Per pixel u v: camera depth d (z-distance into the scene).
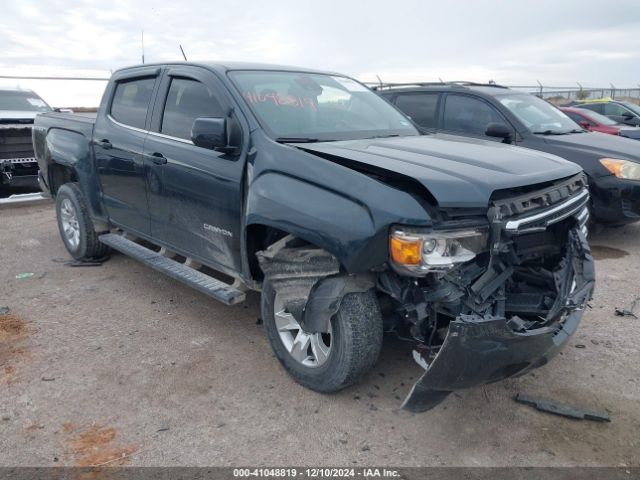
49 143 6.01
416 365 3.76
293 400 3.38
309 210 3.08
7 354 3.94
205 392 3.47
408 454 2.90
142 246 5.07
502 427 3.13
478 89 7.49
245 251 3.61
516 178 3.03
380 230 2.79
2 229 7.58
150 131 4.59
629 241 6.90
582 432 3.09
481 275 3.01
